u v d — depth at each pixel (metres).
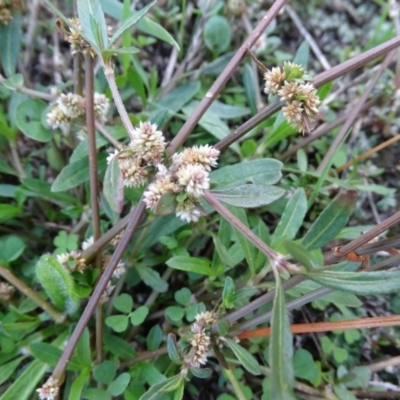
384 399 0.20
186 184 0.12
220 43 0.24
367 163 0.24
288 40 0.27
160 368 0.19
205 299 0.19
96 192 0.17
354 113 0.22
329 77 0.15
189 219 0.13
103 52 0.14
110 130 0.20
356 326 0.15
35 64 0.25
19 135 0.23
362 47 0.26
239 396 0.16
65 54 0.26
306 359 0.19
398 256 0.13
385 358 0.21
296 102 0.14
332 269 0.12
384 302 0.22
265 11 0.26
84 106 0.18
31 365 0.18
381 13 0.27
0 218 0.20
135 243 0.19
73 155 0.18
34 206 0.23
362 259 0.13
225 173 0.18
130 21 0.15
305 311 0.22
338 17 0.27
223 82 0.15
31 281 0.21
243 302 0.17
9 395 0.17
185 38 0.26
